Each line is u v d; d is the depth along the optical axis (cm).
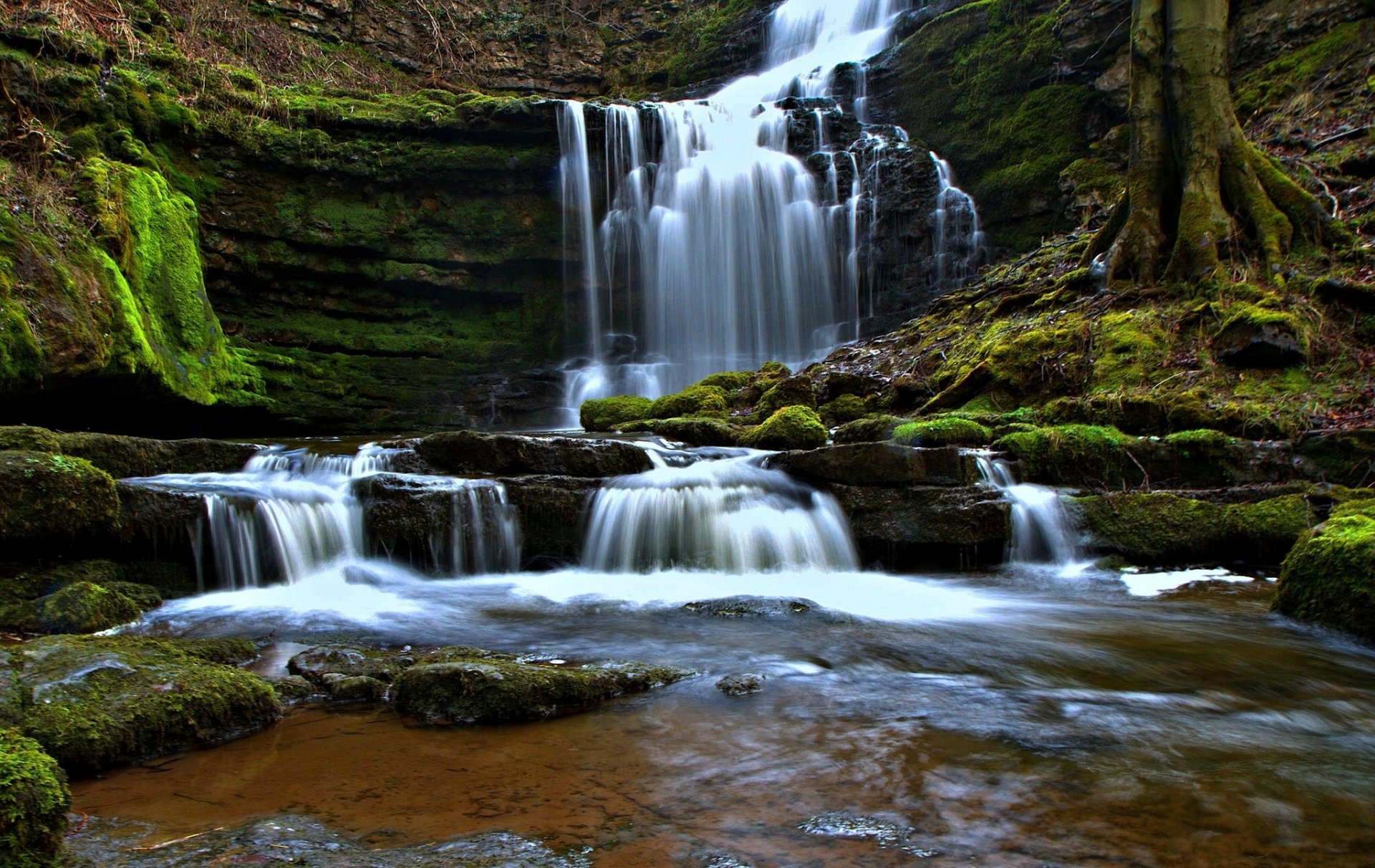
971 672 418
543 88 2234
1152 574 646
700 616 544
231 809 267
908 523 699
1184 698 379
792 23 2238
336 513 676
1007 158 1631
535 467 766
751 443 893
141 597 554
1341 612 479
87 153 1184
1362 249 889
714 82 2277
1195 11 989
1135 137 1041
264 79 1770
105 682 329
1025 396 940
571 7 2361
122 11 1507
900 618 534
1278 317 822
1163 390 827
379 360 1673
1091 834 248
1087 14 1527
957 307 1263
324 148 1623
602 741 327
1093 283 1039
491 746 321
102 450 676
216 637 495
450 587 643
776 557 701
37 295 883
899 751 316
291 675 410
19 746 216
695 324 1775
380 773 295
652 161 1850
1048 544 693
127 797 277
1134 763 304
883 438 835
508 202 1795
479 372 1758
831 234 1727
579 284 1833
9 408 977
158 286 1159
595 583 660
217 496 619
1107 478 741
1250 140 1188
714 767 299
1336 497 642
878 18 2038
